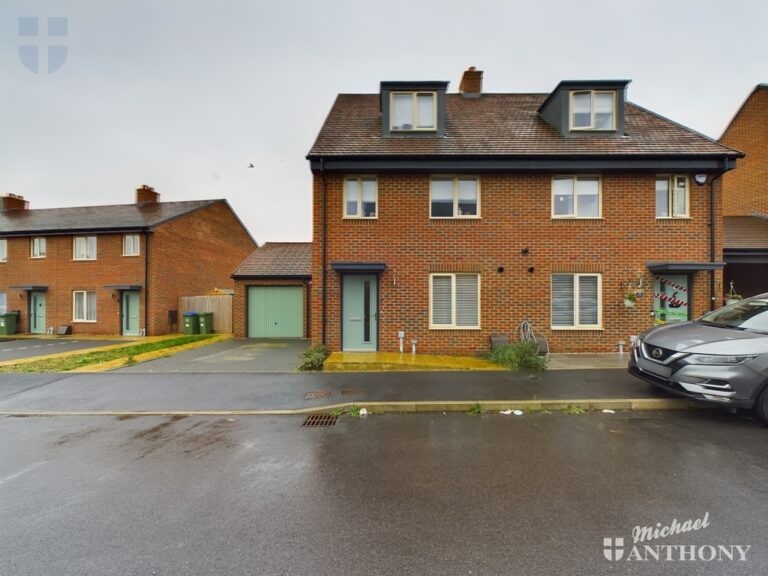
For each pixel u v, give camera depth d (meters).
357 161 9.41
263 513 3.05
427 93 10.33
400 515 3.00
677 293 9.59
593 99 10.23
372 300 9.85
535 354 7.98
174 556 2.56
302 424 5.15
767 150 13.37
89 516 3.04
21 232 17.84
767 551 2.55
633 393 6.01
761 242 10.72
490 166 9.38
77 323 17.66
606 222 9.62
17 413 5.65
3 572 2.42
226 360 9.70
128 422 5.27
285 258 16.30
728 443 4.31
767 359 4.67
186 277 19.25
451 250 9.72
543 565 2.44
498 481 3.51
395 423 5.15
